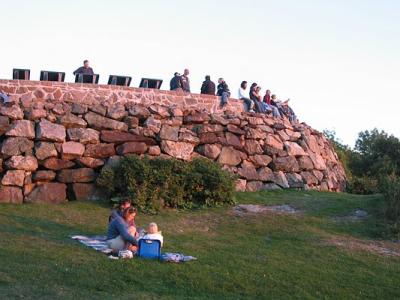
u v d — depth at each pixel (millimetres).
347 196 18719
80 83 19391
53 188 16438
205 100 20828
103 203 16438
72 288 9797
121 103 19219
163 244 12992
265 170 19656
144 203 16031
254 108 21812
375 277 11812
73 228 14023
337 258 12836
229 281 10844
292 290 10758
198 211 16359
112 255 11672
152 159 17125
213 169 17234
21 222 13953
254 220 15672
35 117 17406
